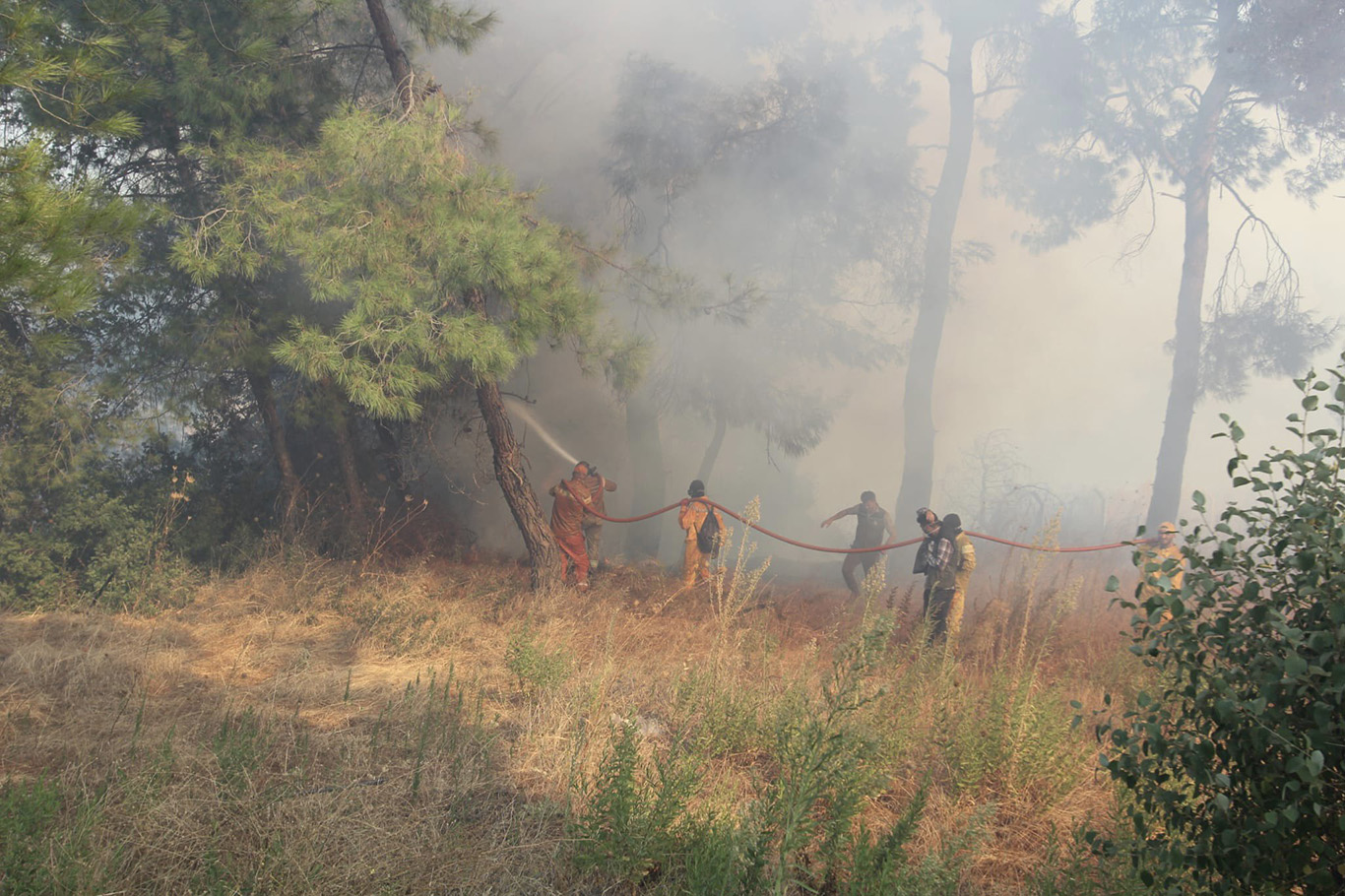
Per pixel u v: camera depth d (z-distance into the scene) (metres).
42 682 5.37
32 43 4.02
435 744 4.52
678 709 5.04
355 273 7.25
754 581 6.09
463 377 8.75
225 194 7.42
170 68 8.44
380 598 7.85
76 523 8.24
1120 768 2.87
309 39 9.55
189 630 6.97
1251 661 2.60
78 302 3.74
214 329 9.09
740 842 3.31
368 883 3.25
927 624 5.63
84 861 3.10
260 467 10.88
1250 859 2.52
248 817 3.55
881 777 3.73
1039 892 3.42
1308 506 2.56
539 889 3.33
